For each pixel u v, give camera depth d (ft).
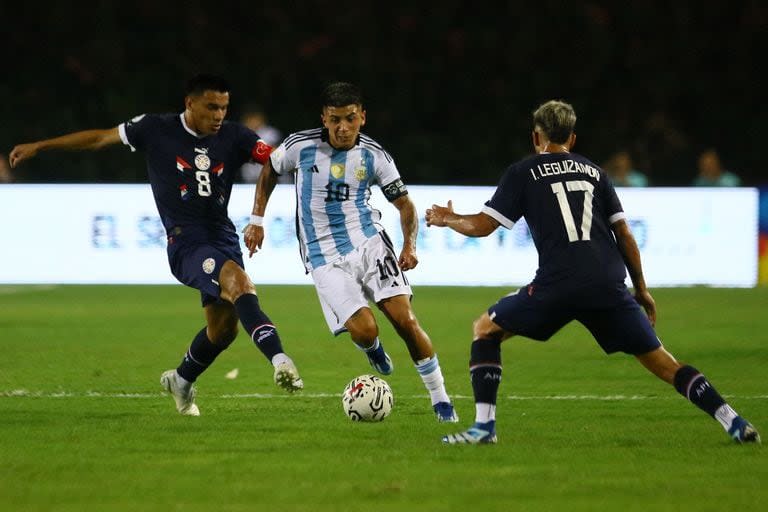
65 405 98.78
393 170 91.35
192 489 64.34
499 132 296.51
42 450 76.48
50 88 299.38
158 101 297.74
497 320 76.64
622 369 125.90
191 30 310.45
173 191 91.86
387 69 307.99
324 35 312.50
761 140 296.51
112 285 229.25
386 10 316.19
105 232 231.09
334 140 89.35
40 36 304.09
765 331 161.79
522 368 126.93
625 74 310.24
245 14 314.35
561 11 313.12
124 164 280.10
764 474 68.74
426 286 229.86
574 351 142.31
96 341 148.87
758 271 232.32
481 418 77.97
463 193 230.68
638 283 77.87
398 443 79.10
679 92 304.09
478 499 61.98
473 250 231.09
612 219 77.30
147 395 105.09
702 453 75.36
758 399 104.27
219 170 92.27
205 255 89.45
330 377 118.83
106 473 68.74
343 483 65.92
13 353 136.98
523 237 230.89
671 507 60.39
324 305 91.25
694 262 231.91
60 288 223.92
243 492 63.52
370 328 88.69
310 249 91.76
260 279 230.68
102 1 306.96
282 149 91.09
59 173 277.23
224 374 121.60
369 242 90.79
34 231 230.48
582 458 73.67
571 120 78.33
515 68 309.22
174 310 187.83
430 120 304.30
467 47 311.88
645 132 289.12
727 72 308.40
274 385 112.98
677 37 310.86
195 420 89.97
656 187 231.71
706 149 299.58
